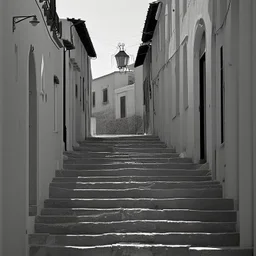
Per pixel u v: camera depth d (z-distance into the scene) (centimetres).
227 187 1297
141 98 4059
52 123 1527
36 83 1248
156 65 2817
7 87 934
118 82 4700
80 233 1220
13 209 998
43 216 1258
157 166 1650
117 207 1339
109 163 1720
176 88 2012
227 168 1290
